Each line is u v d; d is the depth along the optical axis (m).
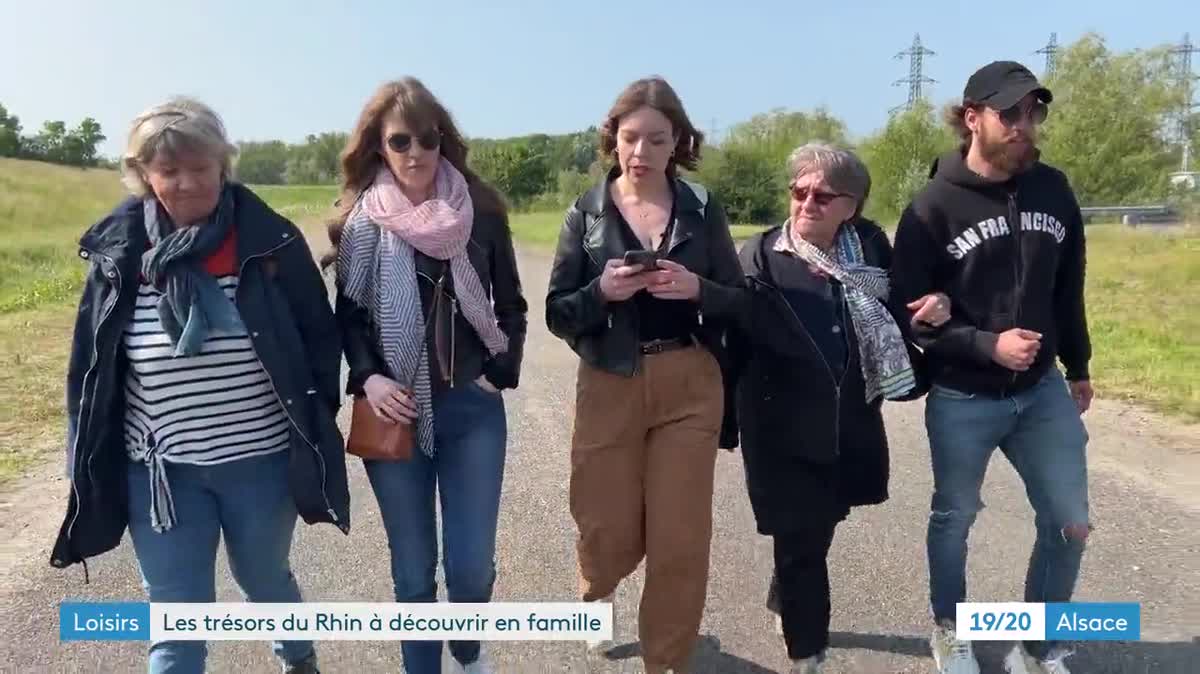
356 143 2.82
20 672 3.20
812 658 3.06
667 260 2.88
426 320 2.79
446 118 2.84
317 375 2.61
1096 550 4.22
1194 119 36.34
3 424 6.25
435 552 2.93
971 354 2.94
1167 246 18.61
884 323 2.95
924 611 3.68
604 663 3.31
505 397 7.25
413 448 2.79
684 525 2.92
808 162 2.98
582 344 2.98
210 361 2.43
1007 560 4.14
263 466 2.55
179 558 2.50
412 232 2.71
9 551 4.21
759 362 3.05
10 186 34.41
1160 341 9.05
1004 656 3.36
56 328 10.17
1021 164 2.93
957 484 3.08
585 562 3.12
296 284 2.55
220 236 2.41
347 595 3.83
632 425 2.97
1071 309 3.16
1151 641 3.41
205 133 2.33
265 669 3.22
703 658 3.36
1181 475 5.23
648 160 2.88
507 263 2.98
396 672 3.24
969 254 2.99
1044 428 3.03
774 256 3.08
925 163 36.09
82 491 2.42
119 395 2.43
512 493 5.06
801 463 3.00
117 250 2.37
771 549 4.30
